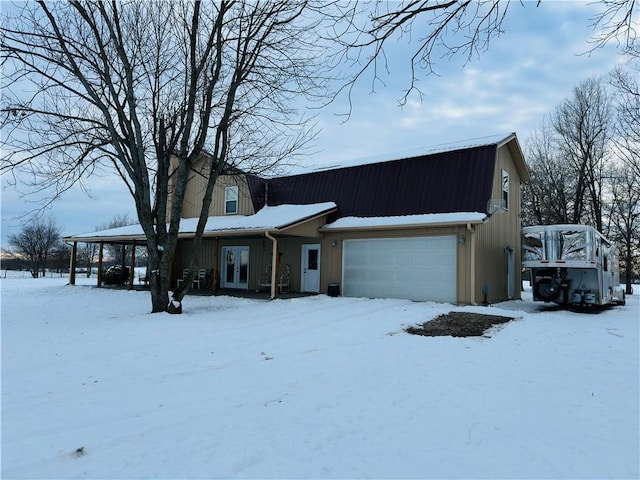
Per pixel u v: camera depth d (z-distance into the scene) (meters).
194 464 3.34
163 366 6.36
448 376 5.80
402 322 10.26
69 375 5.87
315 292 17.20
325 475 3.17
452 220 13.62
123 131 12.10
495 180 15.26
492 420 4.25
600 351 7.43
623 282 30.14
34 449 3.60
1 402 4.78
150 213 12.09
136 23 12.71
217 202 20.58
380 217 16.02
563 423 4.18
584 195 26.44
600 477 3.16
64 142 11.31
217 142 12.46
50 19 10.88
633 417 4.35
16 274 44.12
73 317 11.48
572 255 12.92
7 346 7.70
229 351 7.34
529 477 3.15
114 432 3.95
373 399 4.87
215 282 16.70
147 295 17.67
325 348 7.59
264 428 4.05
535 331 9.29
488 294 14.91
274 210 18.38
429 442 3.75
